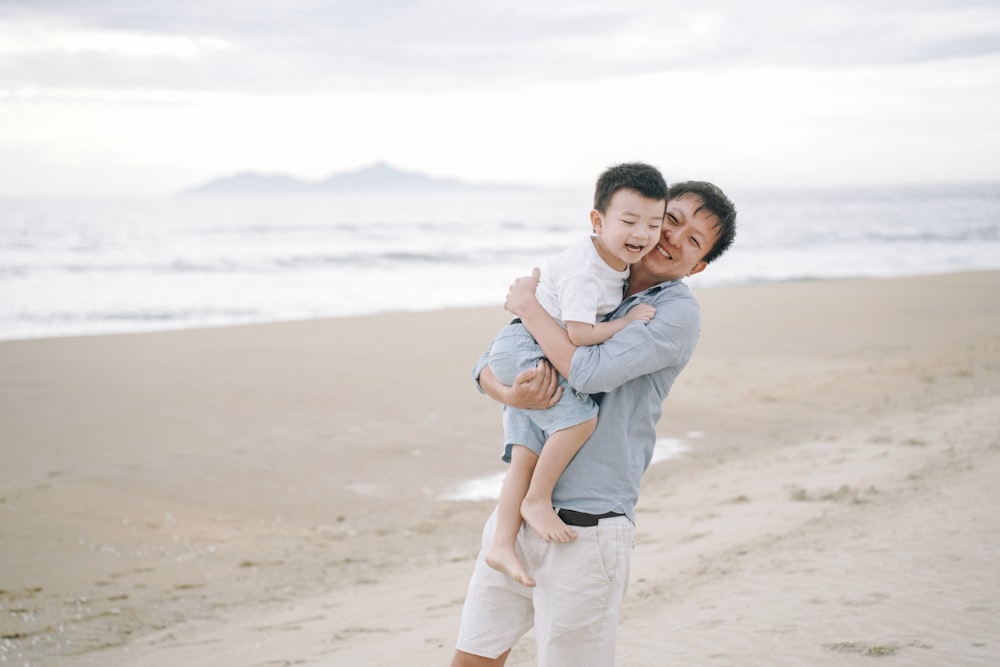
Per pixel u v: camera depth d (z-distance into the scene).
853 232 63.59
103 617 5.81
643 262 2.98
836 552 5.77
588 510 2.82
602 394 2.85
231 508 8.27
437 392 12.84
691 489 8.43
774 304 22.61
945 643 4.25
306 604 5.97
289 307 27.06
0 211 118.44
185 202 193.00
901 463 8.23
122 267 38.53
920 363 14.70
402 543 7.43
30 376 13.72
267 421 11.26
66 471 9.18
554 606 2.85
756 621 4.71
